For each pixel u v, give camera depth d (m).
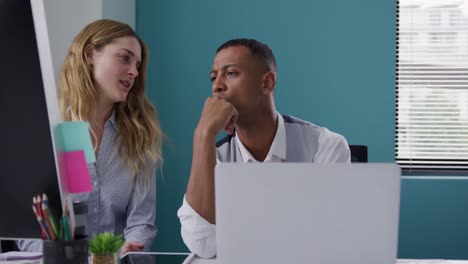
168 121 3.72
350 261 1.26
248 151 2.01
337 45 3.62
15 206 1.24
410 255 3.48
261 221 1.28
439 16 3.65
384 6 3.59
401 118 3.67
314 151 2.03
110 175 2.30
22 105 1.20
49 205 1.23
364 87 3.60
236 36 3.68
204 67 3.71
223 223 1.29
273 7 3.65
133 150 2.33
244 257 1.29
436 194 3.48
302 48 3.63
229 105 1.85
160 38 3.72
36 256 1.58
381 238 1.25
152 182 2.37
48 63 1.20
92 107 2.32
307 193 1.26
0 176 1.24
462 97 3.66
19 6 1.17
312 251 1.27
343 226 1.26
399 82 3.67
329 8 3.62
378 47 3.60
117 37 2.33
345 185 1.25
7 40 1.19
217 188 1.28
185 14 3.71
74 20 3.27
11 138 1.22
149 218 2.34
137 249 1.95
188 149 3.72
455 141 3.65
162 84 3.73
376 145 3.60
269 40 3.66
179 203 3.71
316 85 3.63
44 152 1.21
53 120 1.21
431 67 3.66
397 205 1.25
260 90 1.93
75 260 1.18
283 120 2.04
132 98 2.39
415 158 3.66
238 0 3.67
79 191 1.24
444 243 3.48
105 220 2.30
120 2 3.49
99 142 2.32
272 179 1.26
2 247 2.11
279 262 1.28
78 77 2.33
